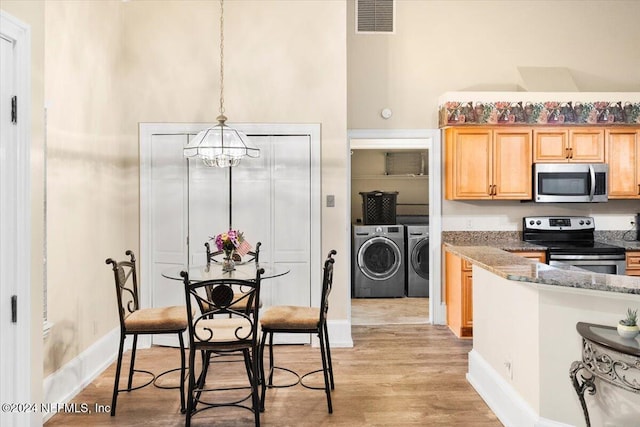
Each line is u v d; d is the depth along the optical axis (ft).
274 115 16.15
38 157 7.91
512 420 10.22
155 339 16.24
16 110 7.36
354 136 18.67
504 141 17.78
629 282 8.45
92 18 13.37
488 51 18.84
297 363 14.51
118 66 15.34
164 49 16.01
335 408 11.43
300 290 16.29
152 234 16.06
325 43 16.20
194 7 16.03
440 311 19.01
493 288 11.59
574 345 8.97
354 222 26.84
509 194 17.81
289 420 10.82
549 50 18.98
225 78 16.08
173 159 16.06
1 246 7.12
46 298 10.92
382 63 18.69
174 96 16.03
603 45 19.11
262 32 16.14
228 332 10.65
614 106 17.58
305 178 16.25
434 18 18.76
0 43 7.05
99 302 13.82
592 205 19.19
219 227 16.11
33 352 7.73
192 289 10.16
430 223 18.95
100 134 13.92
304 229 16.26
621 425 8.40
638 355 7.10
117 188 15.28
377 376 13.43
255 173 16.16
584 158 17.81
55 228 11.32
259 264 13.80
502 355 11.06
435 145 18.80
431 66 18.78
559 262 16.81
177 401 11.80
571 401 9.02
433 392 12.34
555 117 17.54
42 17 8.05
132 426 10.51
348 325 16.20
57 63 11.41
